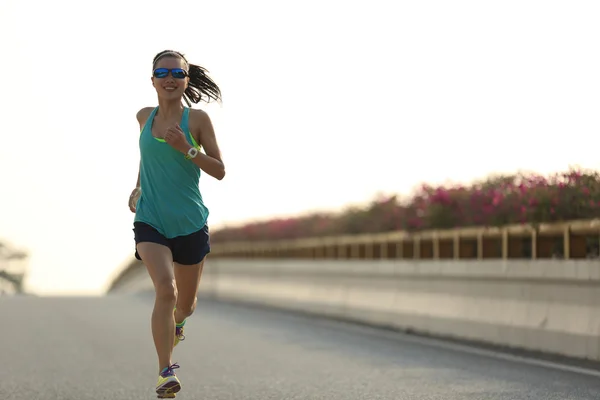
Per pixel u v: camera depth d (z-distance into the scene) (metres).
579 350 12.31
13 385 10.30
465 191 18.47
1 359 12.79
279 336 16.59
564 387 9.83
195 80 8.88
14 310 24.00
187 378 10.97
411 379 10.73
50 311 23.77
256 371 11.62
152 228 8.07
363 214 24.98
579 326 12.37
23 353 13.55
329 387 10.15
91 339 15.87
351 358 12.98
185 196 8.12
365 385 10.27
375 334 16.86
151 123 8.15
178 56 8.18
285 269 25.95
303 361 12.68
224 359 12.98
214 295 34.16
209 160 7.95
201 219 8.20
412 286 17.56
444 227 18.58
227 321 20.45
